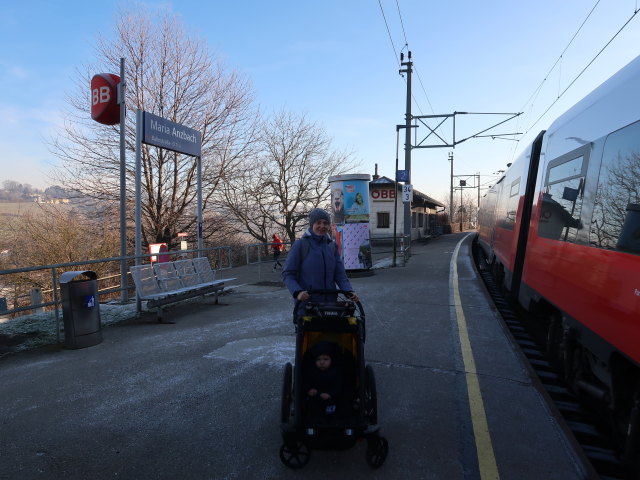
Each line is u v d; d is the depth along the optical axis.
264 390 4.22
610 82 4.01
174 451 3.15
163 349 5.56
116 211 20.38
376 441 2.90
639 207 3.05
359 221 12.59
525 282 6.59
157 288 7.39
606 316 3.45
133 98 19.69
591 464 3.00
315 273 3.43
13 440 3.30
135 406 3.88
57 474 2.86
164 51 19.83
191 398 4.04
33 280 19.02
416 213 34.31
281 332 6.32
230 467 2.95
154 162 19.94
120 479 2.81
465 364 4.95
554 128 5.91
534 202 6.52
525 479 2.80
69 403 3.96
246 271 14.98
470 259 16.86
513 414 3.71
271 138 26.53
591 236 3.92
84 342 5.64
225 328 6.60
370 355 5.30
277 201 27.08
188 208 21.78
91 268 19.91
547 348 5.70
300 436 2.83
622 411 3.43
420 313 7.54
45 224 19.88
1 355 5.36
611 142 3.72
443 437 3.33
